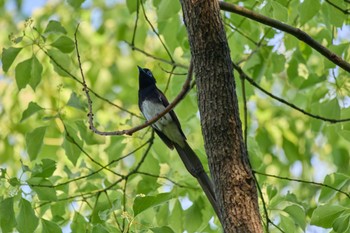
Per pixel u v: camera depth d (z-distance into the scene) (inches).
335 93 457.1
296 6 462.6
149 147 441.1
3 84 627.5
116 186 432.1
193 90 469.4
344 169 588.4
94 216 394.3
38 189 375.9
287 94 636.7
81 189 430.3
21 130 615.8
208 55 310.0
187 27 318.3
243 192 291.7
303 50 522.9
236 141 301.0
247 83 461.7
